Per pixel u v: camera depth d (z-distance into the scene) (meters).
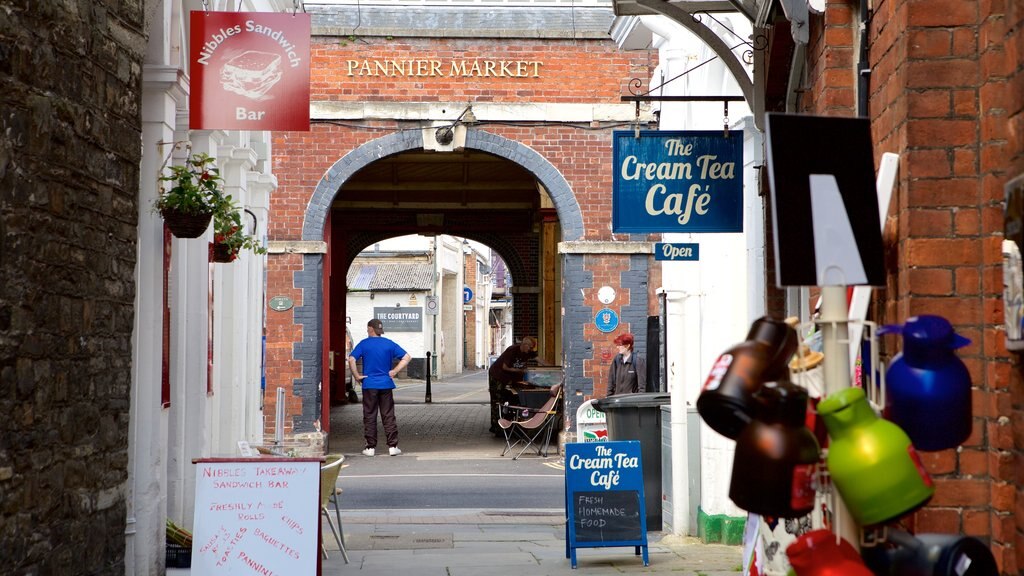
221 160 11.70
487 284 82.44
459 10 20.05
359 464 17.81
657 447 11.46
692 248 10.41
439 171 27.14
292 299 19.50
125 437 7.16
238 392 12.53
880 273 3.56
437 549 10.46
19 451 5.61
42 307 5.86
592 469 9.41
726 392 3.50
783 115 3.57
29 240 5.70
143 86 8.04
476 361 75.31
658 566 9.24
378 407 19.14
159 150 8.09
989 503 4.61
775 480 3.34
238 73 8.38
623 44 16.22
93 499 6.61
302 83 8.41
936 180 4.72
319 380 19.47
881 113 5.23
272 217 19.55
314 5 20.05
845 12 6.00
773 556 5.77
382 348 19.05
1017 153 4.17
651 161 9.12
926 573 3.46
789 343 3.63
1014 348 4.00
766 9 7.24
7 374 5.48
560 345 26.30
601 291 19.50
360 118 19.55
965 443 4.64
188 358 9.68
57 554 6.07
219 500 7.16
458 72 19.61
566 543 9.71
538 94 19.64
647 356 18.25
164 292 8.34
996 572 3.55
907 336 3.55
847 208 3.57
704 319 10.89
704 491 10.56
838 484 3.35
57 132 6.02
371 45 19.61
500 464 17.81
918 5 4.75
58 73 6.03
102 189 6.70
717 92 11.68
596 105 19.59
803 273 3.51
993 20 4.59
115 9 6.89
